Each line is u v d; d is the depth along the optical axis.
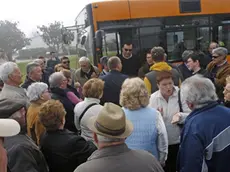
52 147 2.74
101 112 1.95
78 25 9.68
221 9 8.94
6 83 4.07
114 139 1.91
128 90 2.95
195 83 2.59
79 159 2.73
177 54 8.63
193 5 8.73
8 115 2.43
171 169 3.67
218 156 2.48
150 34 8.41
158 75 3.52
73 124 4.25
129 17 8.27
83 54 9.06
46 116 2.78
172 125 3.46
